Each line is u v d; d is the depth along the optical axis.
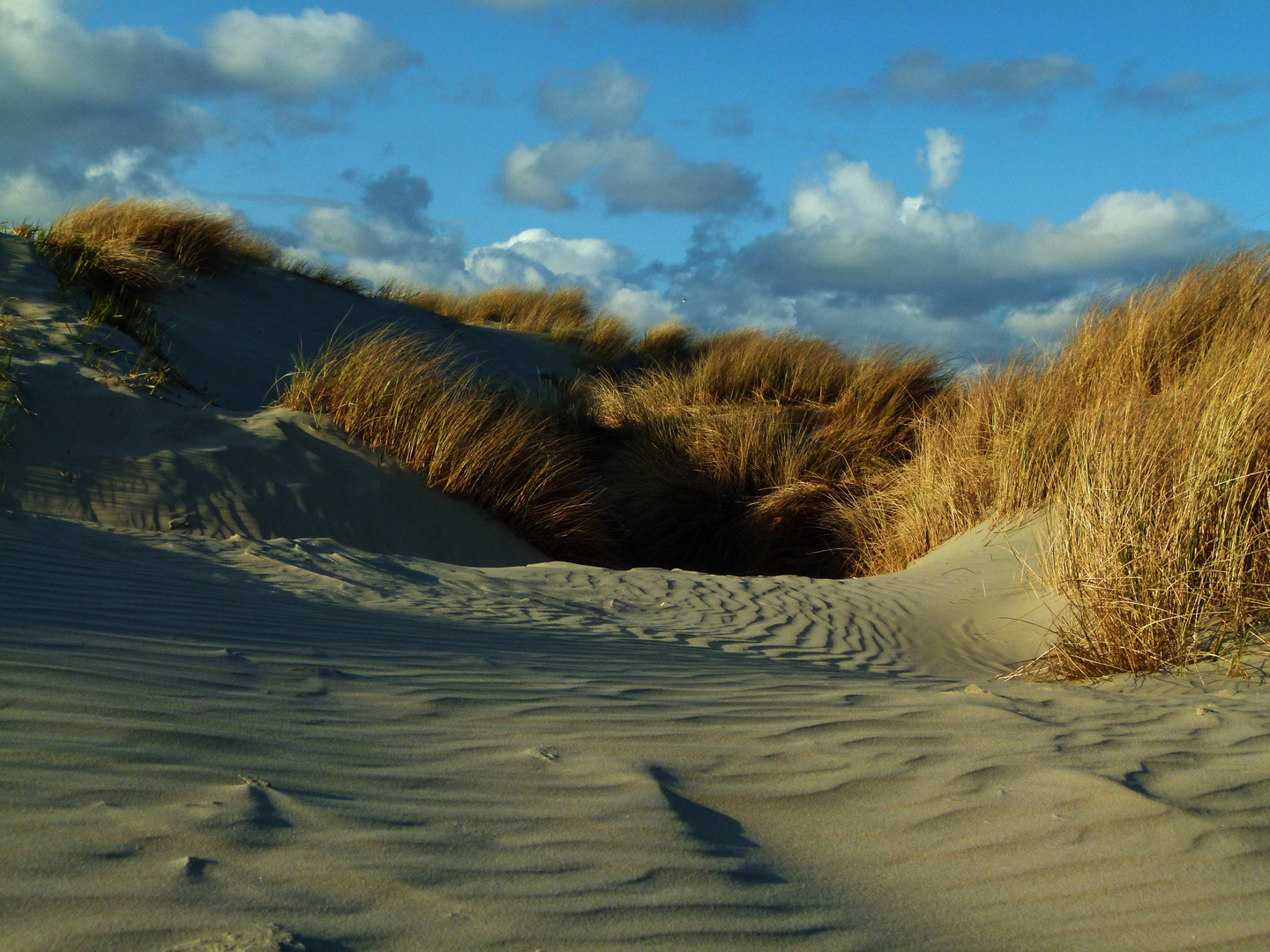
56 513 5.77
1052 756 2.59
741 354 12.95
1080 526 4.52
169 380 8.07
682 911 1.65
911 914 1.72
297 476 7.06
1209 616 4.00
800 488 9.05
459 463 8.05
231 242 12.96
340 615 3.89
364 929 1.46
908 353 11.26
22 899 1.41
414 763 2.26
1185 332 7.38
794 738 2.74
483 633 4.04
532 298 19.86
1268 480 4.31
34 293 8.77
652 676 3.47
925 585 6.04
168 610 3.38
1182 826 2.09
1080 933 1.66
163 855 1.60
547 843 1.87
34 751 1.96
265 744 2.22
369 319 14.02
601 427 11.38
